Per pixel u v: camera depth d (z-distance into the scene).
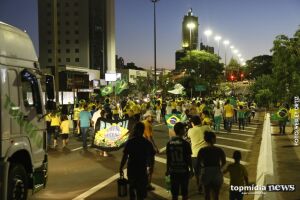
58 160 16.17
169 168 8.22
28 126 8.78
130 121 16.39
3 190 7.64
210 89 68.12
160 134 26.14
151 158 8.08
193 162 10.21
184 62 79.19
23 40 9.08
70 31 142.88
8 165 7.80
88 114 19.41
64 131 19.86
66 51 143.25
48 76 9.45
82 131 19.45
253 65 63.62
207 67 79.06
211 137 8.22
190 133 10.32
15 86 8.37
